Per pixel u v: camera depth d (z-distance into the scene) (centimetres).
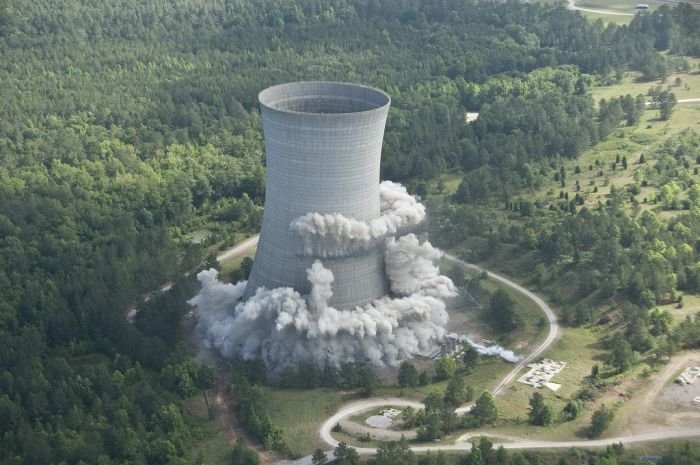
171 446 11231
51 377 12838
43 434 11531
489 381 13075
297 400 12738
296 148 13062
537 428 11844
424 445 11519
